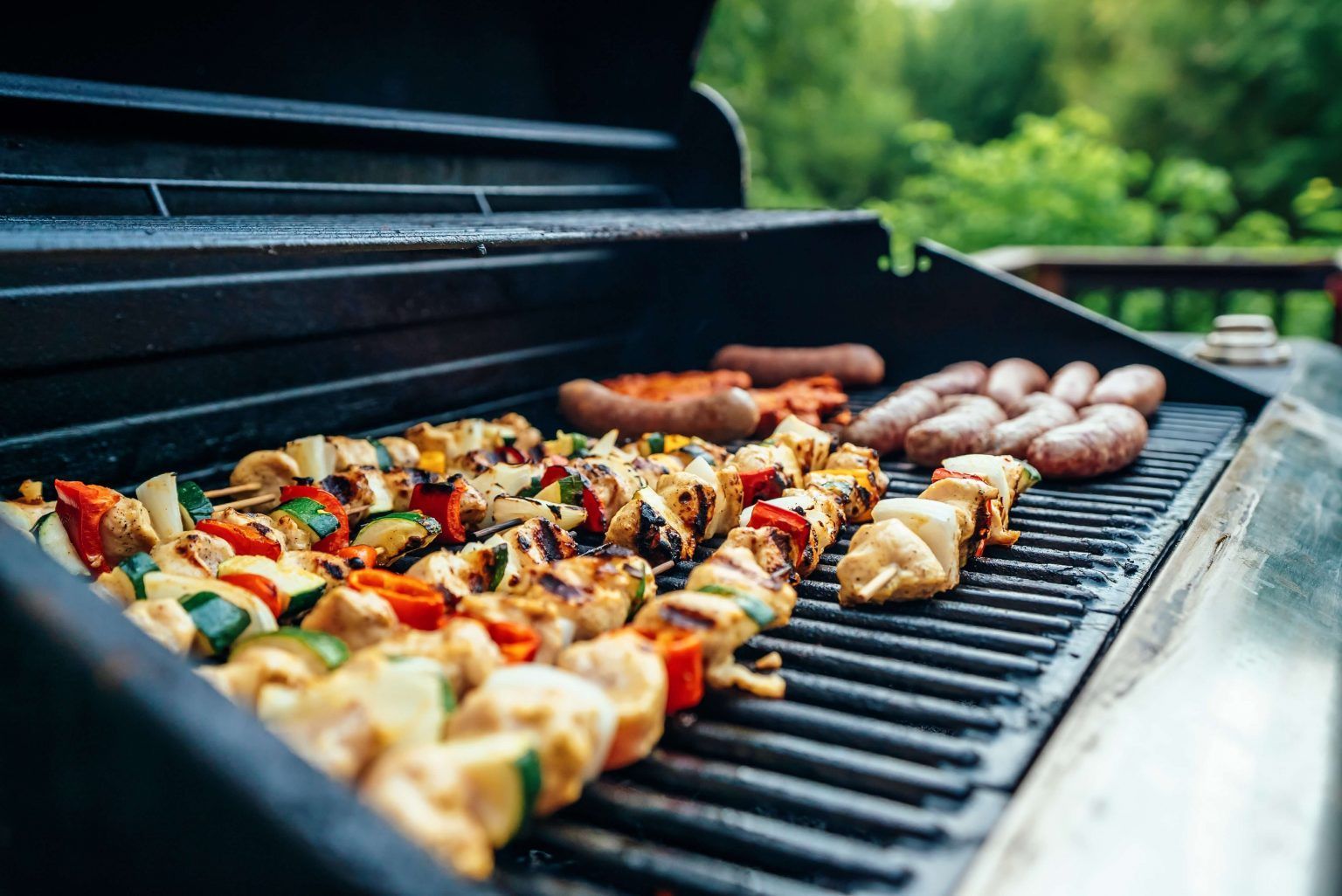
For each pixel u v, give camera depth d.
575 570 0.43
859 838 0.39
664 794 0.39
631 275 0.96
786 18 3.71
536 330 0.86
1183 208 3.20
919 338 0.97
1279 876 0.29
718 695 0.41
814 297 1.00
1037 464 0.64
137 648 0.28
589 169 0.91
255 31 0.66
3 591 0.29
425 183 0.77
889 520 0.50
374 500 0.56
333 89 0.72
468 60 0.82
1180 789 0.33
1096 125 2.61
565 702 0.33
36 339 0.56
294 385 0.69
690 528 0.55
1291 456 0.69
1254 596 0.45
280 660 0.37
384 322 0.73
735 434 0.73
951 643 0.46
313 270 0.68
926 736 0.38
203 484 0.63
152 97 0.60
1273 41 3.87
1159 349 0.88
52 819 0.29
